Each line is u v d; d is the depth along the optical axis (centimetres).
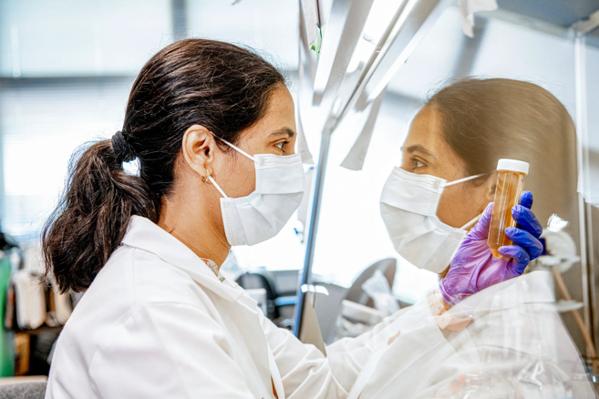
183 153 81
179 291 74
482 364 72
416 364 83
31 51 388
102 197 83
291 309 329
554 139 78
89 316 73
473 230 75
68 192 85
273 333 115
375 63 95
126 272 76
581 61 83
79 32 389
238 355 82
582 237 76
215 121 80
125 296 72
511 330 70
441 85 90
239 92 81
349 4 73
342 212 138
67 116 392
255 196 84
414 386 82
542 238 75
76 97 393
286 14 378
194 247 85
